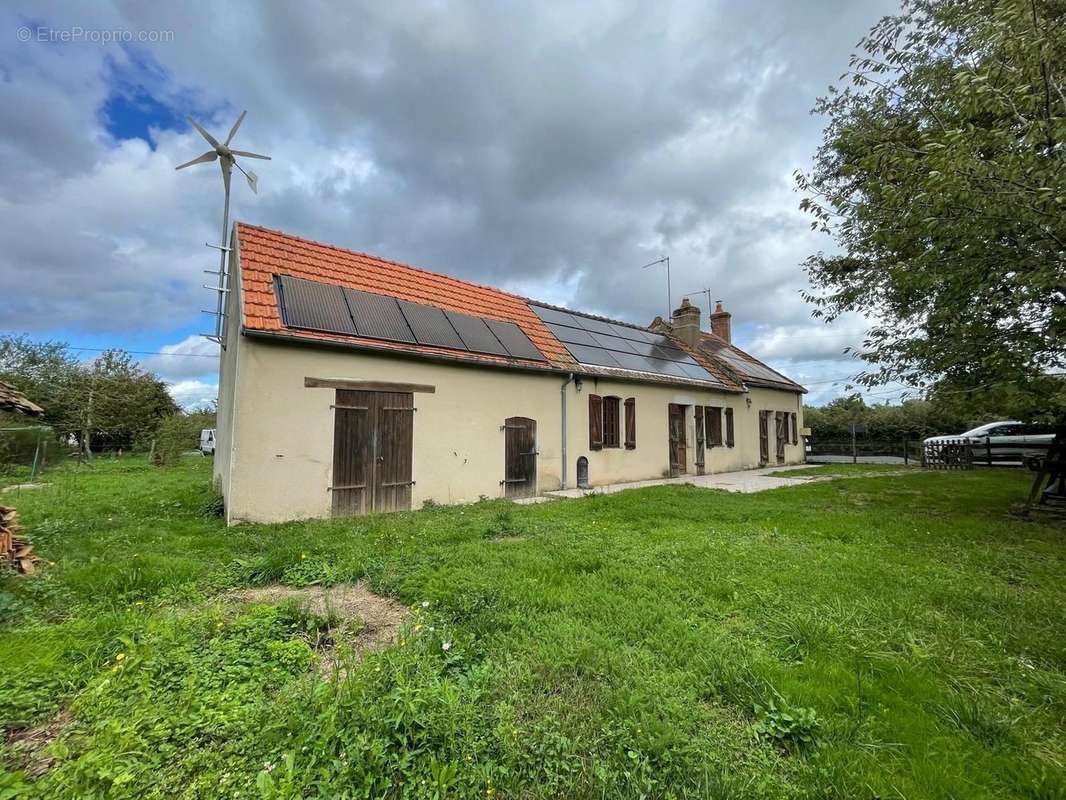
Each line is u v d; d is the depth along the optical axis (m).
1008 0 4.46
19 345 25.09
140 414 26.95
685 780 1.87
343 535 6.04
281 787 1.74
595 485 12.11
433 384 8.98
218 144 8.67
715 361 18.06
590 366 12.21
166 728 2.10
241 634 3.11
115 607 3.62
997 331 6.21
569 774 1.91
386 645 3.03
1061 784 1.89
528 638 3.02
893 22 6.77
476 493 9.49
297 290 8.20
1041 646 3.02
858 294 8.44
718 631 3.21
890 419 26.98
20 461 15.52
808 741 2.12
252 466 6.93
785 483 12.55
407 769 1.88
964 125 5.82
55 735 2.16
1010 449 15.47
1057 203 4.19
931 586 4.09
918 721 2.27
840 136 7.91
